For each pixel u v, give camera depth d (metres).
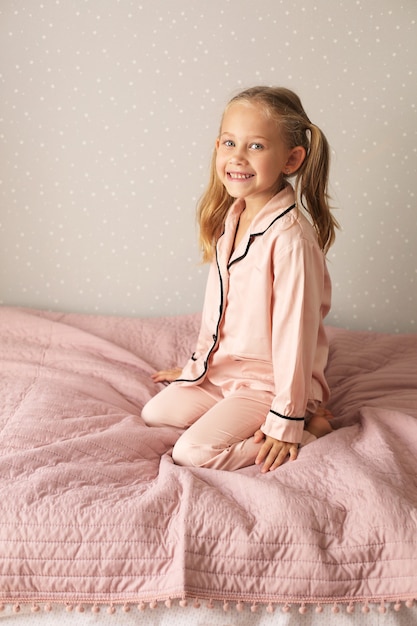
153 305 2.34
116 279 2.32
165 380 1.91
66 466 1.38
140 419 1.70
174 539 1.22
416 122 2.16
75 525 1.23
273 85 2.16
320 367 1.66
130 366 2.00
